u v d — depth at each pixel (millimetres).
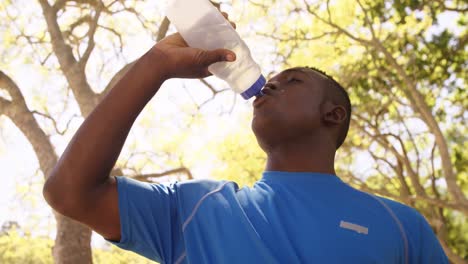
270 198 1597
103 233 1546
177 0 1856
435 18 11250
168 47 1575
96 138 1472
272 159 1774
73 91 8312
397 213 1626
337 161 11648
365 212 1589
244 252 1464
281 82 1852
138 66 1540
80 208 1479
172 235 1571
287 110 1773
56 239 7797
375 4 11078
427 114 10391
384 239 1548
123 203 1510
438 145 10375
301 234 1517
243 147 9531
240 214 1526
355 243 1514
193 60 1562
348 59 11039
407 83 10477
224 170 9664
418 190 11023
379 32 11273
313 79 1853
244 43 1853
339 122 1824
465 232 12773
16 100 8461
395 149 11414
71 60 8312
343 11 10508
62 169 1469
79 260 7676
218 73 1865
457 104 12273
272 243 1493
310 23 10039
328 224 1536
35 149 8406
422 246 1609
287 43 9781
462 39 11672
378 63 11500
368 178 12656
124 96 1503
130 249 1563
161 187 1615
